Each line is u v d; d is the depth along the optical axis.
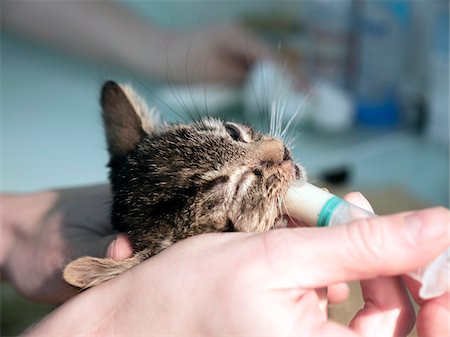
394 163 0.61
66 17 0.85
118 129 0.43
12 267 0.47
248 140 0.38
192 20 0.85
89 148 0.64
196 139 0.38
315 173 0.57
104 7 0.88
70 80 0.77
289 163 0.37
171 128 0.41
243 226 0.35
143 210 0.35
